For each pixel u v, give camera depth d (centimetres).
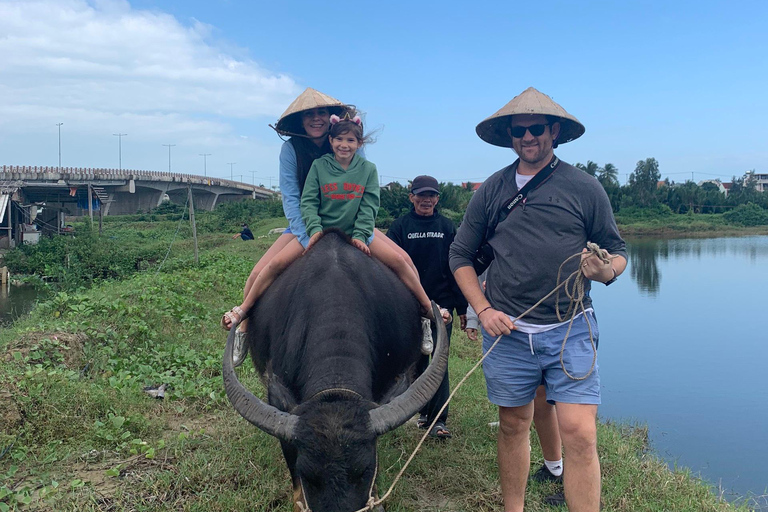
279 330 376
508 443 348
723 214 5856
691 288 1777
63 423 443
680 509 386
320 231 405
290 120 446
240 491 379
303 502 302
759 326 1175
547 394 331
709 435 597
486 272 393
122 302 747
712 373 827
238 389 292
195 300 939
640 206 6028
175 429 476
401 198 2747
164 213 4750
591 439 305
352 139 408
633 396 728
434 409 485
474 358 778
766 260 2706
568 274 320
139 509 353
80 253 1941
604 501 389
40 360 546
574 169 330
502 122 350
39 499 354
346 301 355
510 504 354
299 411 277
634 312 1350
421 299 441
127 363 595
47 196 2955
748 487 482
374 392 346
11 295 1598
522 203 328
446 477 417
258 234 3116
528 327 327
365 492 259
